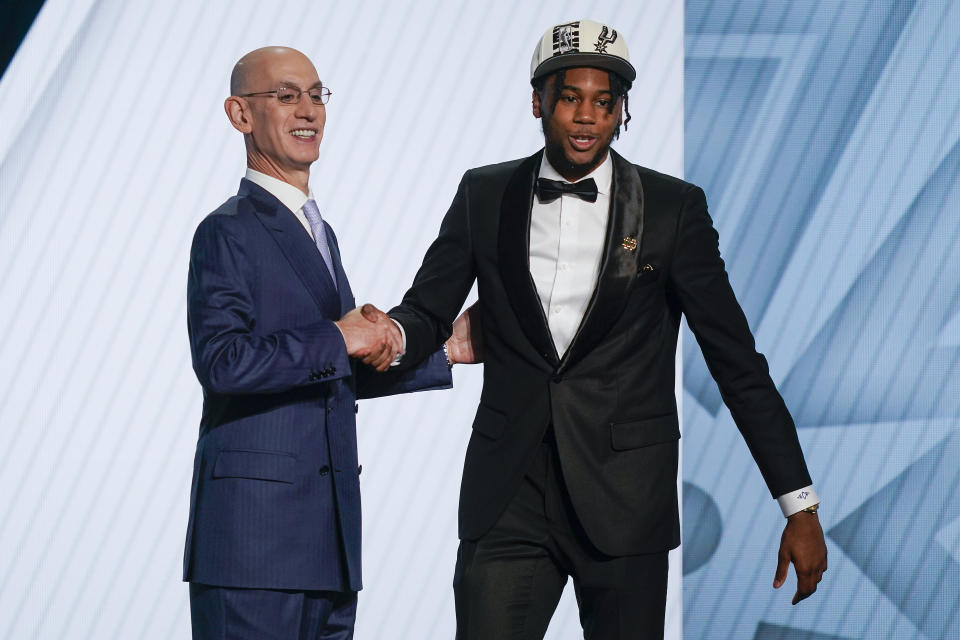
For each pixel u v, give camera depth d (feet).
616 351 21.74
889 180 37.96
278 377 21.06
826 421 38.06
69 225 36.99
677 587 38.11
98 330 37.06
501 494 21.89
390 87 37.55
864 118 38.04
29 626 36.68
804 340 38.01
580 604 22.72
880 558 37.99
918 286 37.91
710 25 38.01
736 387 22.18
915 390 37.96
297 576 21.63
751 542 37.93
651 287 21.85
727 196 38.01
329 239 23.97
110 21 36.99
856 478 38.01
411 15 37.60
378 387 24.81
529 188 22.34
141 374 37.22
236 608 21.62
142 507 37.14
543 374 21.79
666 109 38.01
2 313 36.81
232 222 21.85
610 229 21.71
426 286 23.39
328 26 37.47
